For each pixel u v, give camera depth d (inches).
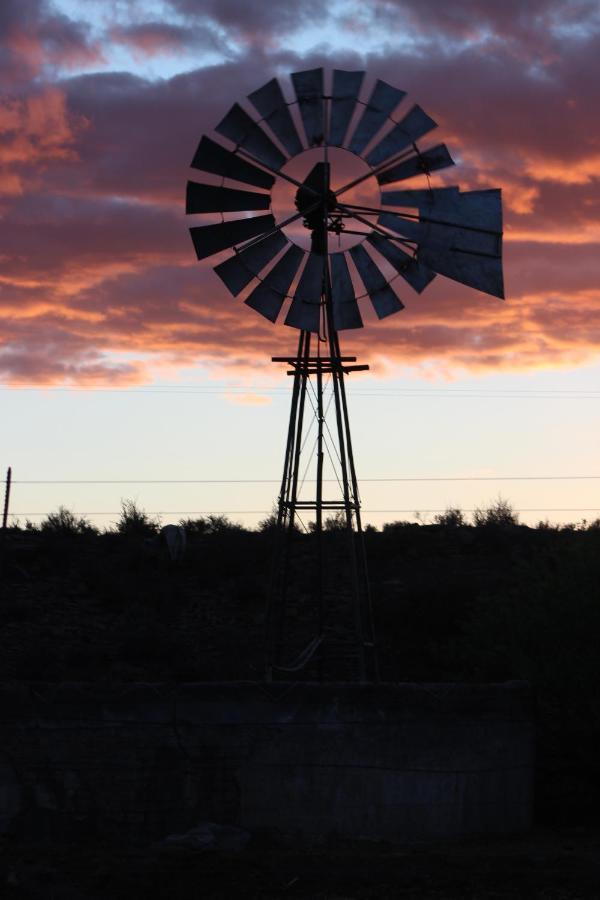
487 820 783.1
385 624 1392.7
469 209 891.4
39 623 1379.2
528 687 810.2
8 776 734.5
